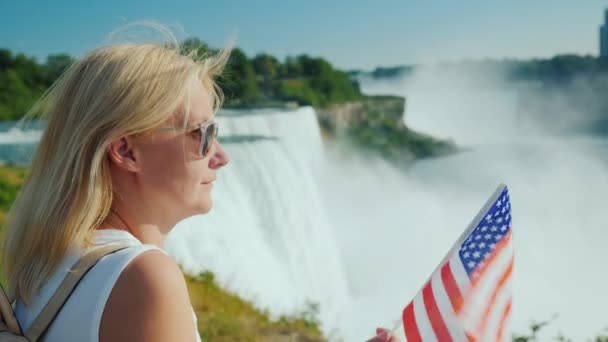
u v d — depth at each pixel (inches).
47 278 59.8
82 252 59.3
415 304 74.7
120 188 62.9
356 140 2472.9
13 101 1679.4
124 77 60.1
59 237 59.9
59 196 60.7
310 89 2524.6
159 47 63.7
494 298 74.5
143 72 60.3
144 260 56.6
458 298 73.8
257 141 1068.5
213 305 471.8
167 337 54.7
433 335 73.5
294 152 1123.3
